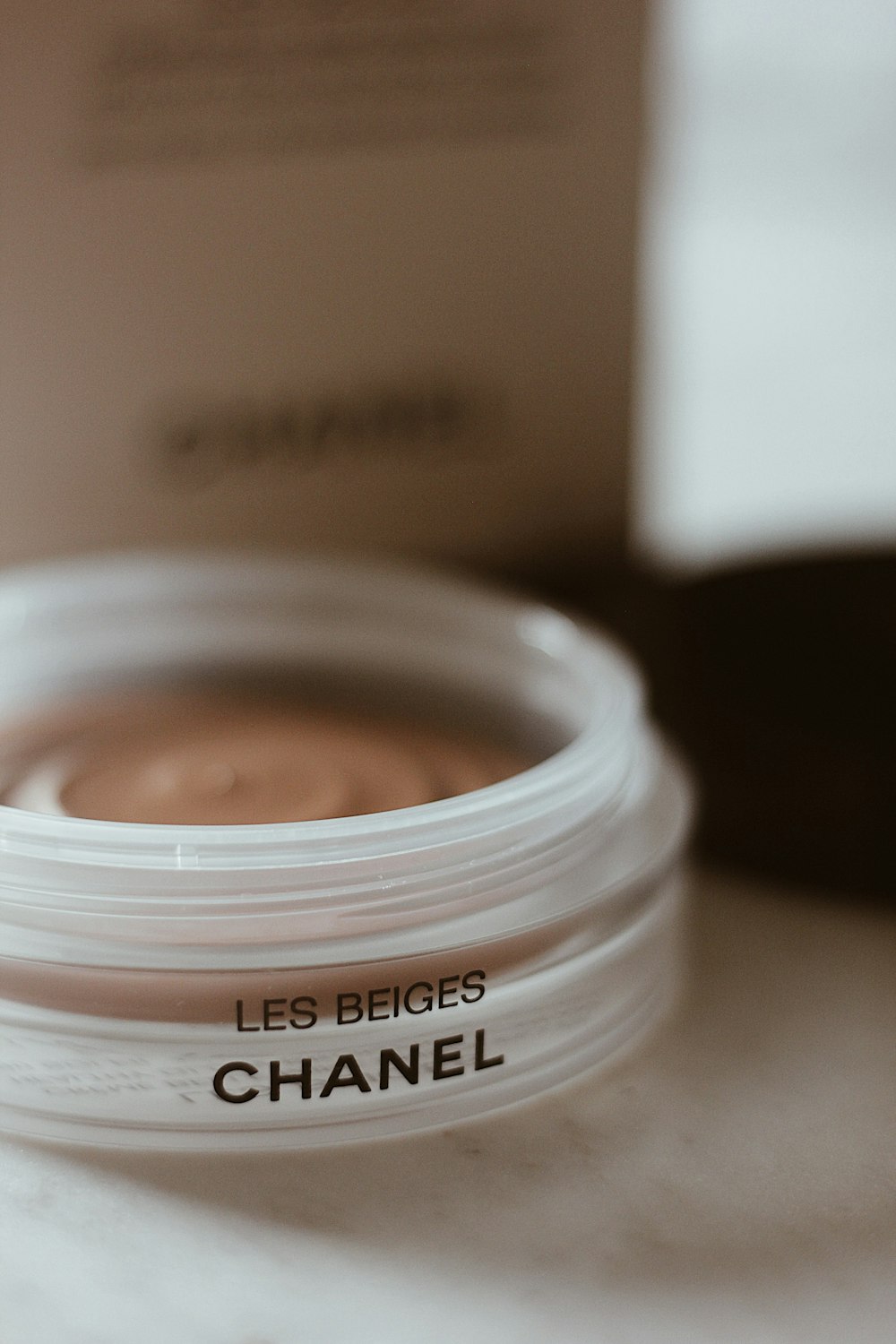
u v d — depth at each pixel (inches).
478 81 10.8
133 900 8.1
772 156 18.6
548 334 11.4
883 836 9.7
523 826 8.5
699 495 13.8
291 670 10.4
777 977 9.5
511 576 11.9
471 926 8.4
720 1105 8.8
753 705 10.0
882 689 10.3
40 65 10.0
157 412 10.8
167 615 10.3
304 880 8.2
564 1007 8.7
